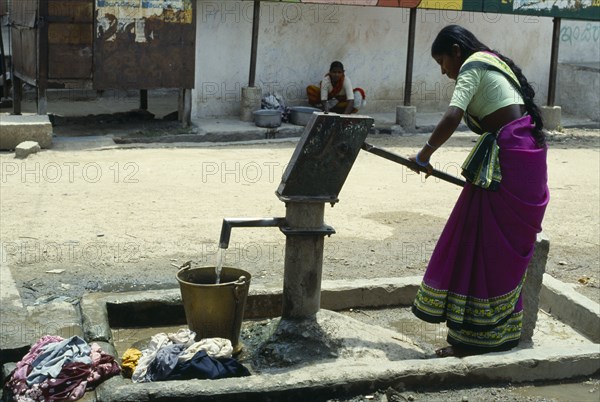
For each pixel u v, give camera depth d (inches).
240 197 342.0
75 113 569.3
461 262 172.9
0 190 339.0
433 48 179.6
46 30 456.1
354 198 351.9
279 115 522.9
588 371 175.5
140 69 482.3
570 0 565.3
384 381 163.5
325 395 160.1
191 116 545.0
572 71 655.8
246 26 553.6
